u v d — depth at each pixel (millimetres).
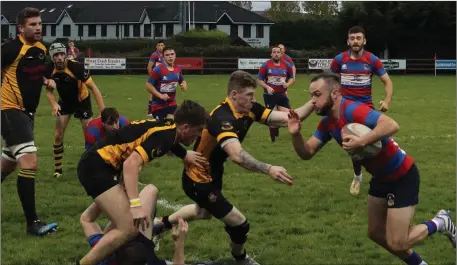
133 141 4973
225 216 5516
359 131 4785
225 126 5102
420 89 27609
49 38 66688
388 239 5184
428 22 46281
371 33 47031
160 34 63531
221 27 62375
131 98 22219
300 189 8680
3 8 68750
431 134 14078
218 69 39281
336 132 5047
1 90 6715
